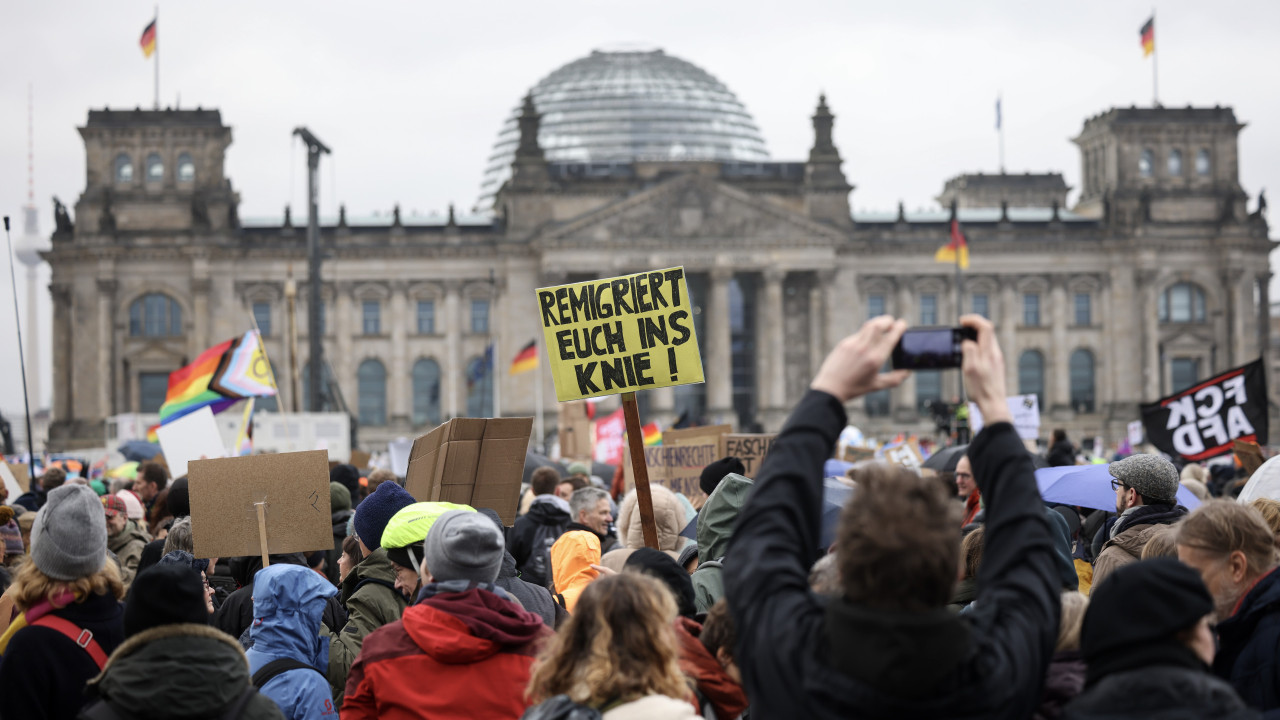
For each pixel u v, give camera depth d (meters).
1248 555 12.17
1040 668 7.82
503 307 160.12
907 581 7.35
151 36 155.12
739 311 168.62
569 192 162.88
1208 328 165.75
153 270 156.88
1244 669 11.66
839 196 162.00
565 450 63.06
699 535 15.66
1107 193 167.12
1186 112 167.88
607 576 10.45
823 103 162.88
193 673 10.72
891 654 7.25
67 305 158.38
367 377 160.88
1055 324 164.50
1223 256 164.75
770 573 8.01
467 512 12.55
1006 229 163.88
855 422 161.25
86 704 12.58
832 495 17.38
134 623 10.96
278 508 17.03
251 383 42.25
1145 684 8.41
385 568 15.43
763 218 157.38
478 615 11.95
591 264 155.62
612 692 9.89
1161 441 32.62
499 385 160.00
